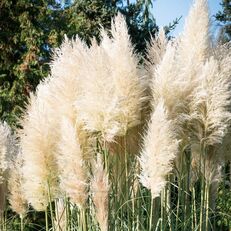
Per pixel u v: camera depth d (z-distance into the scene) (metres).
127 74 4.16
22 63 12.05
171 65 4.31
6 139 4.76
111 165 4.50
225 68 4.41
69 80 4.26
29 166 4.38
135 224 4.53
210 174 4.69
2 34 12.66
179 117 4.33
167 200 4.67
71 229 4.62
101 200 3.69
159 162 3.92
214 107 4.34
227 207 5.63
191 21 5.01
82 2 15.33
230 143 4.82
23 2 12.51
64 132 3.83
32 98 4.80
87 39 14.19
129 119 4.22
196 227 4.51
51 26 12.96
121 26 4.38
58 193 4.50
